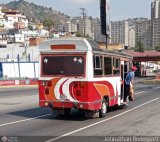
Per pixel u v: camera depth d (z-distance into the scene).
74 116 17.30
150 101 25.80
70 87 15.88
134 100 26.61
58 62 16.12
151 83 54.41
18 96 32.09
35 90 43.97
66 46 15.98
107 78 17.69
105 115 17.33
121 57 19.97
